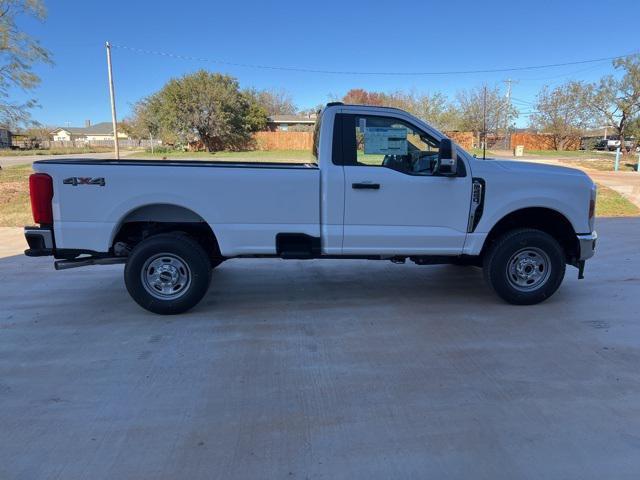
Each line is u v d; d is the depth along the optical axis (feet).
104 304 18.08
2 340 14.74
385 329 15.58
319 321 16.30
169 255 16.39
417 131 16.61
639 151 110.22
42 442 9.68
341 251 16.62
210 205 16.07
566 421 10.37
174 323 16.14
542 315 16.74
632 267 23.25
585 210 17.08
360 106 16.42
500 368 12.84
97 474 8.76
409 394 11.55
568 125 166.81
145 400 11.28
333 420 10.48
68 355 13.69
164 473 8.79
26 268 23.34
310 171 16.20
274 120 225.15
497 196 16.66
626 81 134.82
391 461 9.12
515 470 8.85
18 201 44.83
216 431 10.07
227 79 158.10
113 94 103.40
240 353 13.83
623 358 13.39
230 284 20.59
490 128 170.09
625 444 9.57
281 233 16.34
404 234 16.58
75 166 15.66
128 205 15.85
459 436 9.88
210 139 161.79
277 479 8.64
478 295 18.99
